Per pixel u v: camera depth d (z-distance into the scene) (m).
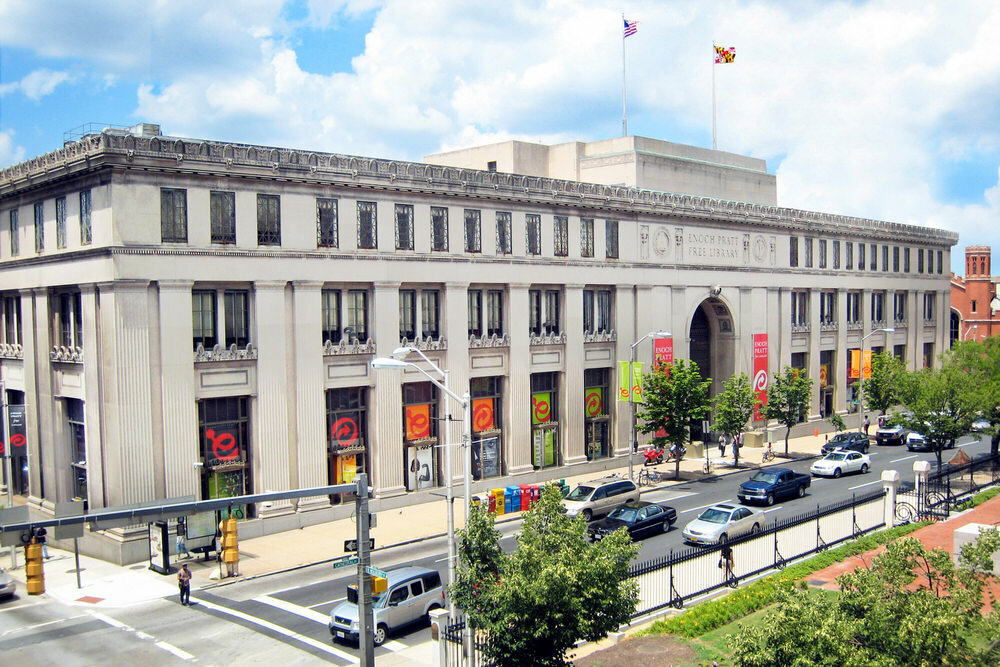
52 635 26.86
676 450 52.25
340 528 39.53
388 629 25.89
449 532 24.59
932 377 47.88
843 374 73.81
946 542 33.28
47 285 39.88
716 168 65.50
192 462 36.34
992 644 17.97
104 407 35.44
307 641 25.81
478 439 47.25
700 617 25.02
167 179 35.69
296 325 39.53
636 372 49.25
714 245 60.97
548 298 50.97
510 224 48.12
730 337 63.09
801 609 15.95
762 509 42.00
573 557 19.84
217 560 34.94
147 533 35.53
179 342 36.03
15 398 46.22
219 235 37.22
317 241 40.19
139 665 24.12
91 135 35.41
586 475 52.06
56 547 39.31
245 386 38.16
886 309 79.75
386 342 42.56
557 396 51.69
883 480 38.19
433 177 43.88
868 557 31.67
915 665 15.77
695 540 34.41
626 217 54.75
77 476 39.94
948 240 88.31
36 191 40.50
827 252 71.69
